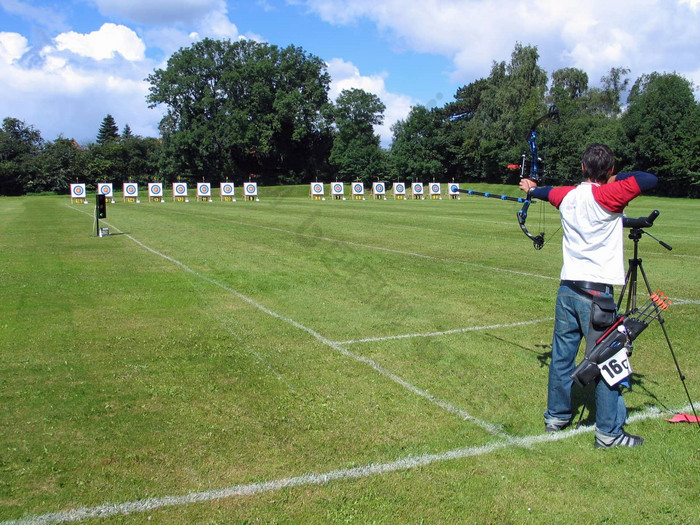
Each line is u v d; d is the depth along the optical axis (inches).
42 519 118.9
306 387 191.6
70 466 140.3
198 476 135.7
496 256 494.9
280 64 2623.0
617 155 2050.9
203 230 701.9
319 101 2664.9
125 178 2881.4
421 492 129.2
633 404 179.2
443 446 150.8
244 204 1393.9
